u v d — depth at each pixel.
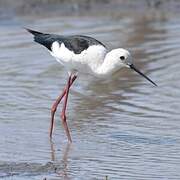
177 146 11.70
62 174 10.38
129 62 12.32
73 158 11.23
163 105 14.08
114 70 12.38
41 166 10.71
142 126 12.80
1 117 13.42
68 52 12.38
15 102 14.43
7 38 19.36
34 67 17.05
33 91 15.23
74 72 12.81
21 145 11.88
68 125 13.02
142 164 10.84
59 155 11.39
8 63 17.30
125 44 18.55
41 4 22.62
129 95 14.92
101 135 12.40
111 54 12.28
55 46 12.66
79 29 19.97
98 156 11.30
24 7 22.31
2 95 14.92
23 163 10.86
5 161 10.99
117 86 15.67
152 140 12.03
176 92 15.00
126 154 11.35
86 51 12.25
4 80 16.03
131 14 22.06
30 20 21.17
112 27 20.36
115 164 10.88
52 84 15.77
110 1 23.11
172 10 22.33
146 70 16.64
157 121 13.06
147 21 21.09
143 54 17.78
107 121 13.17
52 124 12.48
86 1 23.06
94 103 14.39
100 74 12.41
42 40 12.97
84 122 13.17
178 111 13.65
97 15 21.92
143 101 14.42
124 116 13.45
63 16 21.78
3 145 11.87
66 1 22.95
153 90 15.22
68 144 11.98
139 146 11.74
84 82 16.09
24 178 10.14
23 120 13.27
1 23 20.86
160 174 10.37
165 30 20.05
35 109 13.98
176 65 16.91
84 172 10.51
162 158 11.12
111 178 10.22
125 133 12.45
